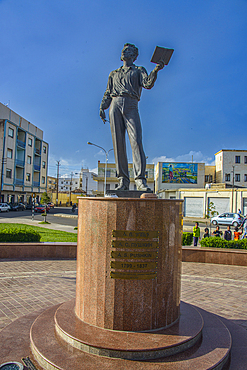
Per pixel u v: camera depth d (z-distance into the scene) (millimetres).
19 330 4023
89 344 3104
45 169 51344
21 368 3051
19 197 42500
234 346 3773
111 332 3365
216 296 6109
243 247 9758
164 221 3574
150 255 3455
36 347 3248
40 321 3984
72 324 3576
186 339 3283
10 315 4738
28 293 5906
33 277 7133
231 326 4461
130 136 4797
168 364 2961
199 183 39781
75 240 11484
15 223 19438
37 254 9211
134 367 2885
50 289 6199
